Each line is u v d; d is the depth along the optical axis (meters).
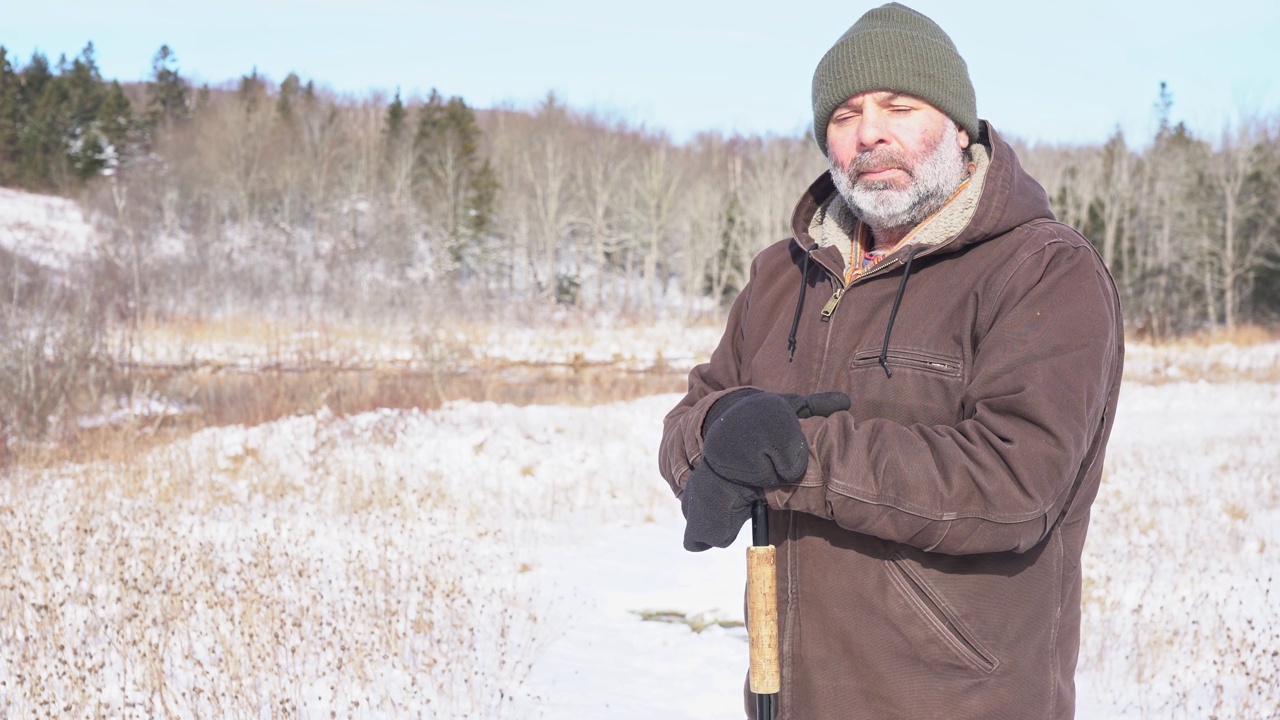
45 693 4.18
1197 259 43.59
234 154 57.00
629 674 4.78
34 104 71.62
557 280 53.25
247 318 26.72
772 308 2.13
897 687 1.71
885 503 1.56
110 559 6.12
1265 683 4.59
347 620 5.22
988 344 1.66
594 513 8.20
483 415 12.81
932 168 1.83
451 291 26.00
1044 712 1.71
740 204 51.00
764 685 1.76
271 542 6.88
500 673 4.68
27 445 10.10
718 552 7.05
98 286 15.84
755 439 1.60
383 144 67.69
